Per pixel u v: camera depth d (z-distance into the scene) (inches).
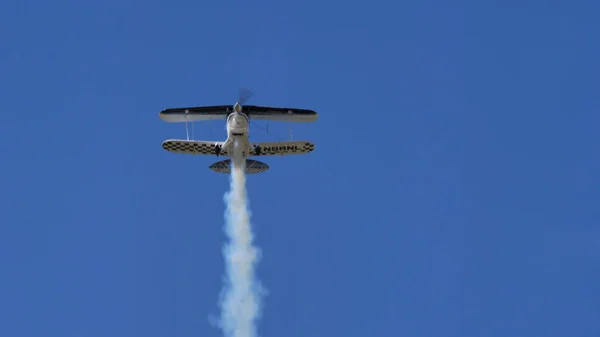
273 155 6815.9
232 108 6939.0
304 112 6953.7
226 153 6737.2
